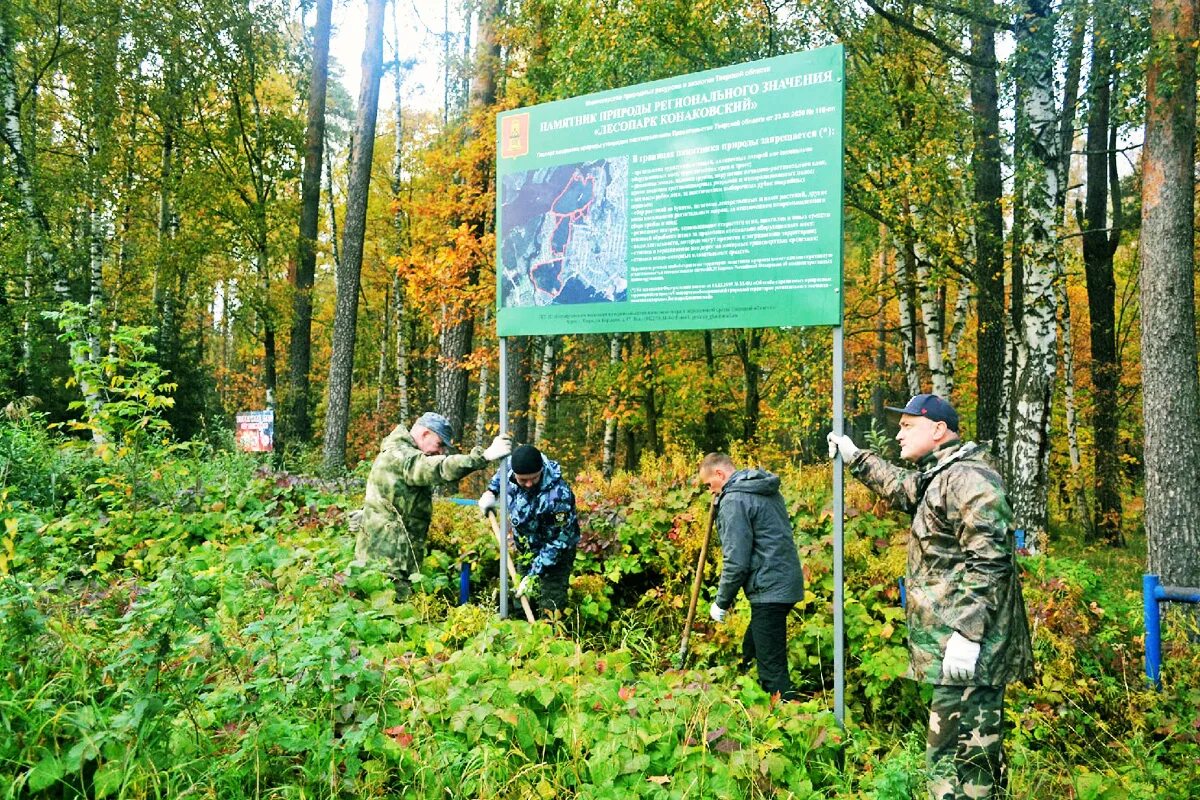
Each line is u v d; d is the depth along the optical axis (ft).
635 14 33.47
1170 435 21.66
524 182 15.16
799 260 12.30
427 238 42.37
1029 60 29.12
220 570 13.93
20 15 48.08
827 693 13.98
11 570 13.03
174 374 56.13
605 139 14.15
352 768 8.21
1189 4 21.35
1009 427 37.91
